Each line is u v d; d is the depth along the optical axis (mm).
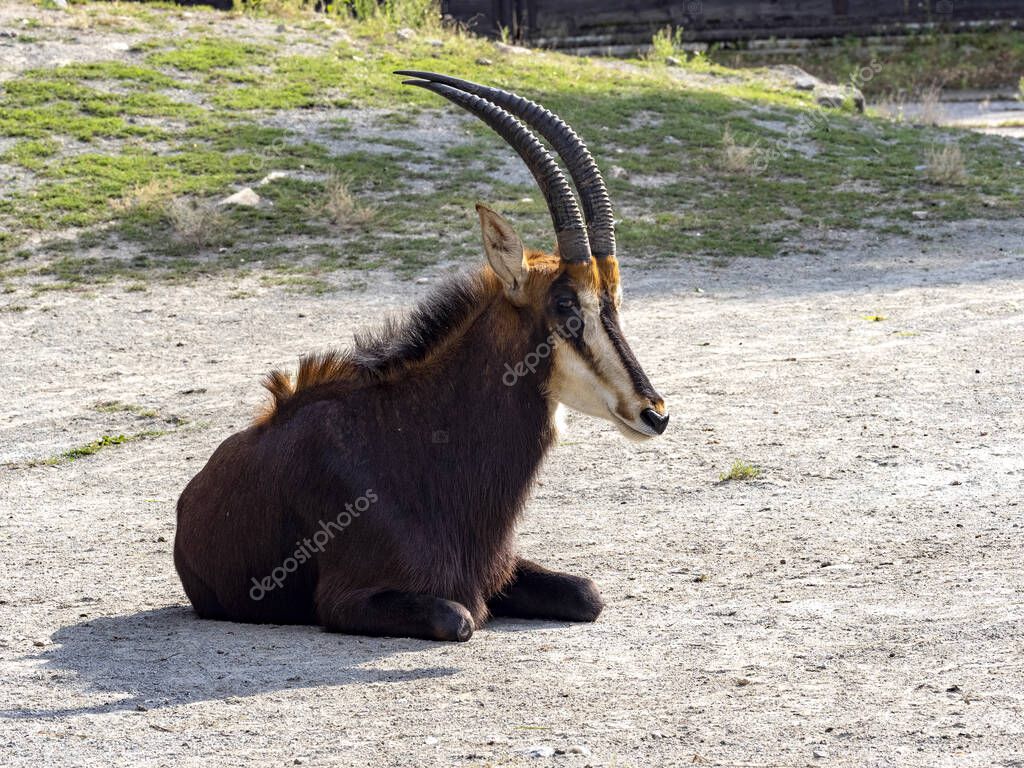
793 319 35094
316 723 11688
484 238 14930
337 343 33812
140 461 26516
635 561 18094
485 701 12180
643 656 13570
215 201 45938
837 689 12109
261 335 35094
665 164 51406
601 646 14078
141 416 29312
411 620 14414
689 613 15352
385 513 14789
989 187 51125
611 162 51281
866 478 21828
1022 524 18500
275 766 10688
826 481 21875
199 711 12117
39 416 29562
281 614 15797
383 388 15453
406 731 11414
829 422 25625
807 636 14016
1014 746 10406
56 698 12703
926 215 47344
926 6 98125
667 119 56781
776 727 11117
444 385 15289
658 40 75938
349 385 15664
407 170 49438
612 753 10664
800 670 12781
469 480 15148
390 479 14930
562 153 15438
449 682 12812
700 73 70812
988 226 46281
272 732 11484
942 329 33062
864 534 18641
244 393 30359
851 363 30234
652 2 92188
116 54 57500
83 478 25609
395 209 45969
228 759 10875
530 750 10773
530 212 45594
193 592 16406
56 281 39906
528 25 89250
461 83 16188
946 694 11781
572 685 12602
